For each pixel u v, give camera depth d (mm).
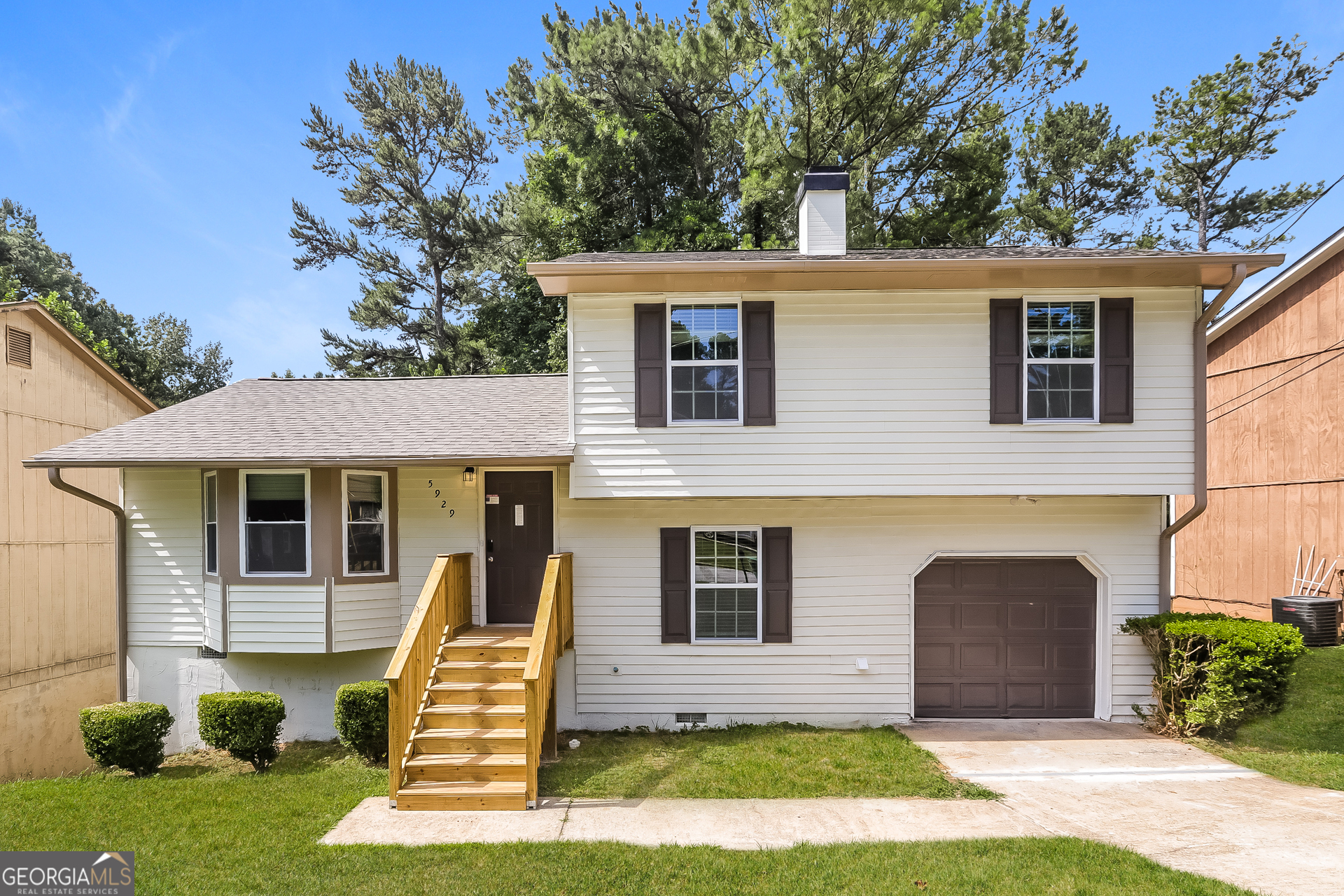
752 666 10031
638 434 9320
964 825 6539
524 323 26156
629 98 22609
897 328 9328
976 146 21328
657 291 9352
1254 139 29531
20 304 12992
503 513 10359
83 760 14195
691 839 6285
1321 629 11562
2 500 12672
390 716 7215
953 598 10219
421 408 11023
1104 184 32188
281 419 10508
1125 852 5844
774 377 9312
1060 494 9156
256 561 9664
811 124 19406
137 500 10430
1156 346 9273
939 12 17750
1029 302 9320
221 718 8391
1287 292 13945
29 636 13070
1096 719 10039
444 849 6074
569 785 7691
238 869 5719
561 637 9227
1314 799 7082
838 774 7930
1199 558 16250
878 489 9227
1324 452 13070
